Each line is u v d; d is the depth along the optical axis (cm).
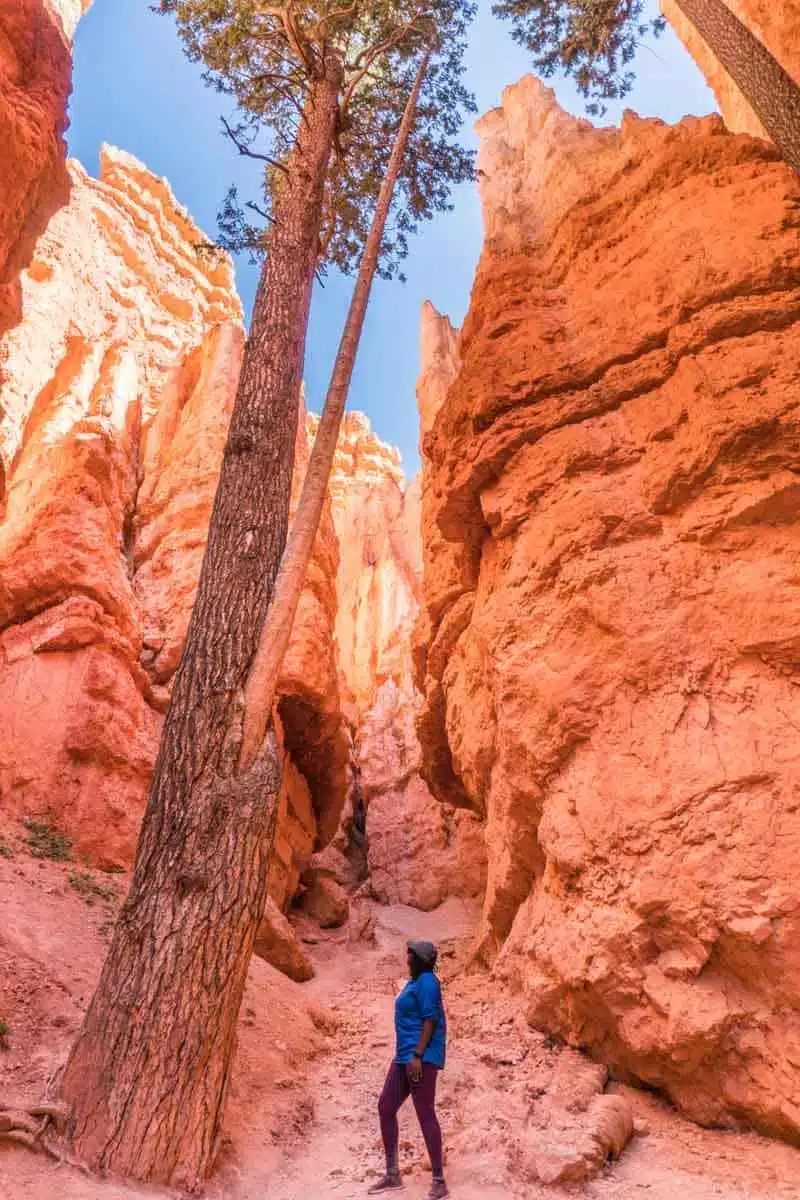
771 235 796
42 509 1355
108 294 2139
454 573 1156
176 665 1406
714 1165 518
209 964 523
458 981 979
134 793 1154
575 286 1010
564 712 762
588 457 849
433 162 1257
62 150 1395
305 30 1141
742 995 591
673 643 715
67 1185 424
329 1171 516
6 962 666
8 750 1117
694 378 765
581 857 711
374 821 2255
